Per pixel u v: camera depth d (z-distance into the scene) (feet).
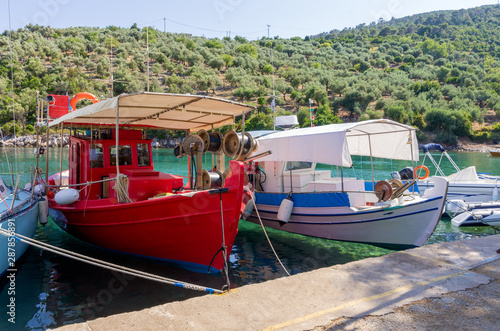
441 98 295.48
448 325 10.41
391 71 397.80
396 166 103.86
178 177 27.30
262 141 35.53
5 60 201.46
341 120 269.03
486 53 522.88
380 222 30.96
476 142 233.35
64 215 28.94
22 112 188.24
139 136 30.81
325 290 12.90
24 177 67.41
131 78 278.05
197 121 30.94
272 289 13.05
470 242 18.97
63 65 299.58
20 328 17.62
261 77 336.29
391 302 11.93
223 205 22.81
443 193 30.60
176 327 10.45
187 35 513.45
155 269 25.62
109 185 28.02
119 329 10.36
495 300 12.03
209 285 23.34
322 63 431.84
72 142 32.68
